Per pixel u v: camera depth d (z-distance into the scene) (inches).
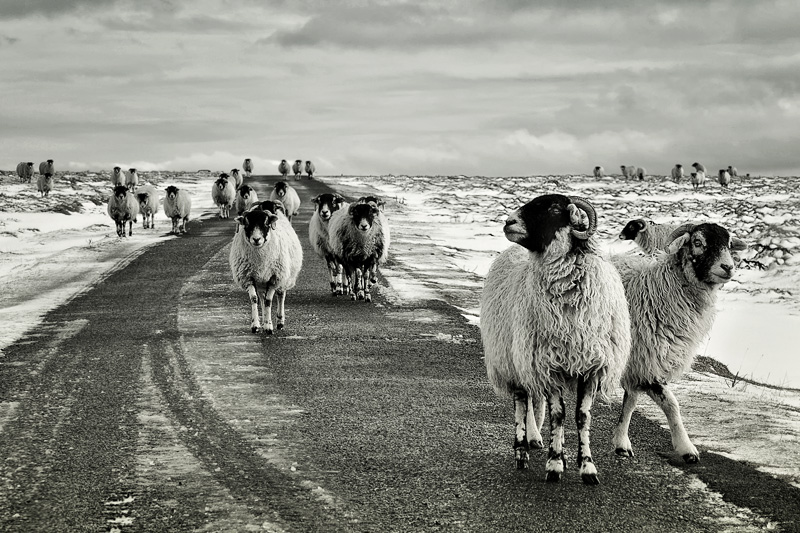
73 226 1446.9
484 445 297.6
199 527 221.9
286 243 535.2
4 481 258.8
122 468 271.1
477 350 473.4
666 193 2319.1
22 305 644.7
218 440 302.7
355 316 583.8
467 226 1409.9
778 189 2397.9
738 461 274.8
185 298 663.1
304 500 242.2
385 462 277.7
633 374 291.1
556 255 254.5
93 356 455.8
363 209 631.8
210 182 2893.7
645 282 296.0
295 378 402.9
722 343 579.5
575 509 234.5
